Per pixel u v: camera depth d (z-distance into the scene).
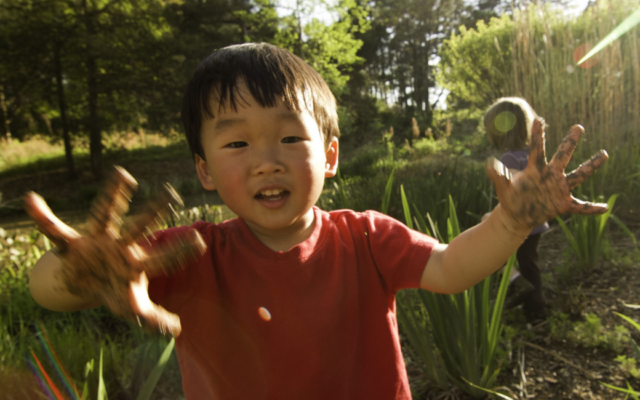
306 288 0.95
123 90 16.83
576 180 0.73
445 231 2.75
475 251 0.89
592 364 2.23
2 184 17.16
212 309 0.94
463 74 15.82
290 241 0.98
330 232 1.03
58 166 19.62
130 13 16.53
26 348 2.30
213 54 0.95
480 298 2.03
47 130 17.31
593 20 5.21
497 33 14.80
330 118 1.00
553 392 2.07
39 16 15.36
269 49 0.94
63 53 15.97
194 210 4.00
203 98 0.89
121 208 0.59
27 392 1.92
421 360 2.20
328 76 18.16
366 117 24.95
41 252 3.80
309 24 17.70
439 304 2.04
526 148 2.73
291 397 0.92
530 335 2.51
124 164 19.50
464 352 1.98
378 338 1.00
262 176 0.84
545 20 5.52
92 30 15.84
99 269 0.58
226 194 0.87
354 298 0.98
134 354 2.31
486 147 11.36
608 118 4.84
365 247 1.03
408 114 27.47
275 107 0.85
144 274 0.62
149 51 16.42
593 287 2.98
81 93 17.31
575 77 5.18
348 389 0.94
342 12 17.66
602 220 3.15
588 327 2.42
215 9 17.34
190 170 18.80
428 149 11.58
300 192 0.86
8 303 2.97
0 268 3.57
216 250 0.98
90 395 1.45
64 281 0.60
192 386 0.96
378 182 4.59
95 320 3.01
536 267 2.69
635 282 2.94
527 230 0.79
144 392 1.25
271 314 0.94
